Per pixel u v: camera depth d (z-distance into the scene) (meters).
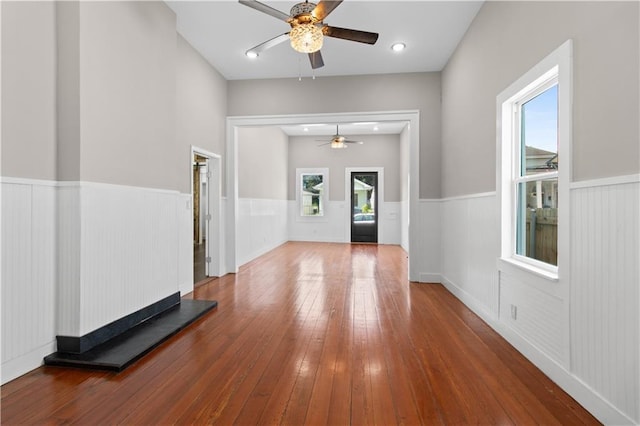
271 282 4.78
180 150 4.00
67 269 2.36
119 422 1.69
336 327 3.02
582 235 1.84
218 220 5.11
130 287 2.86
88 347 2.42
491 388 2.01
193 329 2.97
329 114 5.11
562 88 1.99
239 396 1.92
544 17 2.20
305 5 2.50
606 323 1.67
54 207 2.34
